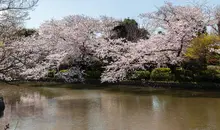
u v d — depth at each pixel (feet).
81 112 41.45
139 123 34.45
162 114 38.47
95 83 73.31
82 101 50.29
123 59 64.13
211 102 44.57
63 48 75.97
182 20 62.08
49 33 80.12
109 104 46.85
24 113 41.50
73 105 46.85
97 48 74.84
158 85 62.90
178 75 61.98
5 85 71.72
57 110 43.16
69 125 34.55
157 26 67.62
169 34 60.54
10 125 35.01
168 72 63.67
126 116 38.11
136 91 59.11
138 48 63.62
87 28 78.33
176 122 34.27
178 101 46.52
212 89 56.03
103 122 35.47
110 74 65.46
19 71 30.42
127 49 69.56
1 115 40.52
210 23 63.46
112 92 59.21
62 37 76.28
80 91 62.08
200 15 62.34
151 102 46.96
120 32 103.96
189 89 57.72
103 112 41.06
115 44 74.08
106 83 71.92
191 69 62.44
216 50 56.75
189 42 59.88
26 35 87.35
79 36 74.33
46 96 56.54
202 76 58.65
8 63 29.17
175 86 60.59
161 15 66.59
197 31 60.85
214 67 62.80
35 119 37.81
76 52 75.82
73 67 75.51
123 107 44.09
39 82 79.15
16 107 46.01
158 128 32.09
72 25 84.94
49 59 75.56
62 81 77.82
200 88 57.41
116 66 65.26
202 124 32.96
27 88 68.18
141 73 67.46
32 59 34.58
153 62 65.00
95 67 78.18
